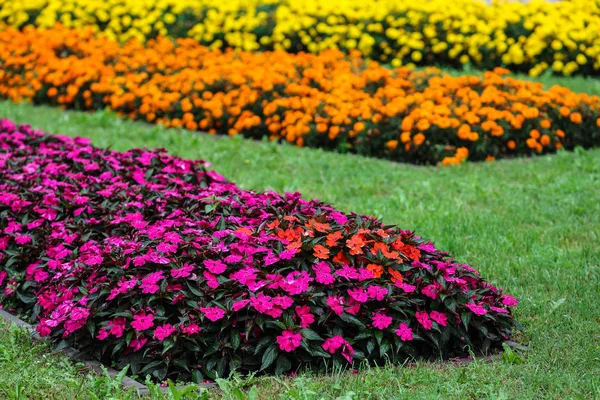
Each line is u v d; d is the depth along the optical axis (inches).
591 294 223.0
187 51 491.5
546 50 543.2
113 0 602.5
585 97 415.5
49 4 623.8
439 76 435.2
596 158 376.8
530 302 218.7
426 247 209.6
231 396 165.8
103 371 177.5
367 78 425.7
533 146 383.9
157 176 274.1
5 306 223.3
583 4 578.9
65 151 304.0
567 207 301.4
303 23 547.5
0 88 514.9
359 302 185.3
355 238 198.5
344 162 365.4
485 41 540.4
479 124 380.2
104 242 214.4
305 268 191.8
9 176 272.1
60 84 488.7
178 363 177.6
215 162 364.2
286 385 168.7
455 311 191.2
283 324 178.1
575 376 174.2
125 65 479.5
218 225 214.4
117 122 438.6
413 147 374.3
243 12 573.3
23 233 241.8
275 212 222.5
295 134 399.2
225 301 184.5
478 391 168.1
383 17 542.3
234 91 422.9
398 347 181.9
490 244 262.8
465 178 340.5
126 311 185.3
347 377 175.6
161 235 208.8
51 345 194.7
